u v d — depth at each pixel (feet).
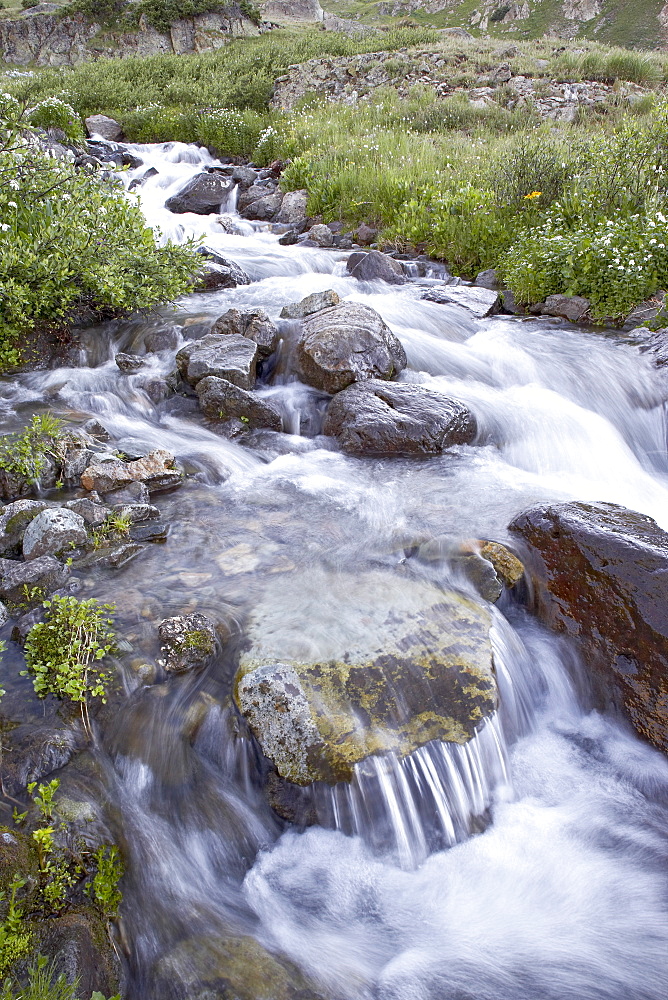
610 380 22.66
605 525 13.60
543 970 8.56
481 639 11.89
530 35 199.72
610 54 70.33
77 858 8.13
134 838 8.82
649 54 76.74
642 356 23.88
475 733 10.66
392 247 38.17
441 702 10.80
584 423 20.67
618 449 20.42
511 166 36.96
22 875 7.58
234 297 29.01
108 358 23.53
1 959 6.95
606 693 12.23
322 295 24.53
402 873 9.77
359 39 93.71
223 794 9.86
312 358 21.02
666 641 11.69
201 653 10.99
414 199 38.68
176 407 20.74
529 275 29.01
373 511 16.01
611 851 10.12
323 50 82.79
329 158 48.26
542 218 34.04
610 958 8.73
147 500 15.93
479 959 8.66
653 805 10.81
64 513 13.85
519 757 11.52
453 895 9.50
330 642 11.34
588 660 12.56
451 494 16.94
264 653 11.07
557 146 40.06
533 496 16.92
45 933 7.29
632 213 31.27
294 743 9.91
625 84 65.36
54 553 13.41
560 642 12.98
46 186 24.49
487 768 10.76
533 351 24.63
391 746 10.15
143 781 9.58
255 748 10.15
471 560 13.60
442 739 10.47
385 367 21.53
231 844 9.50
